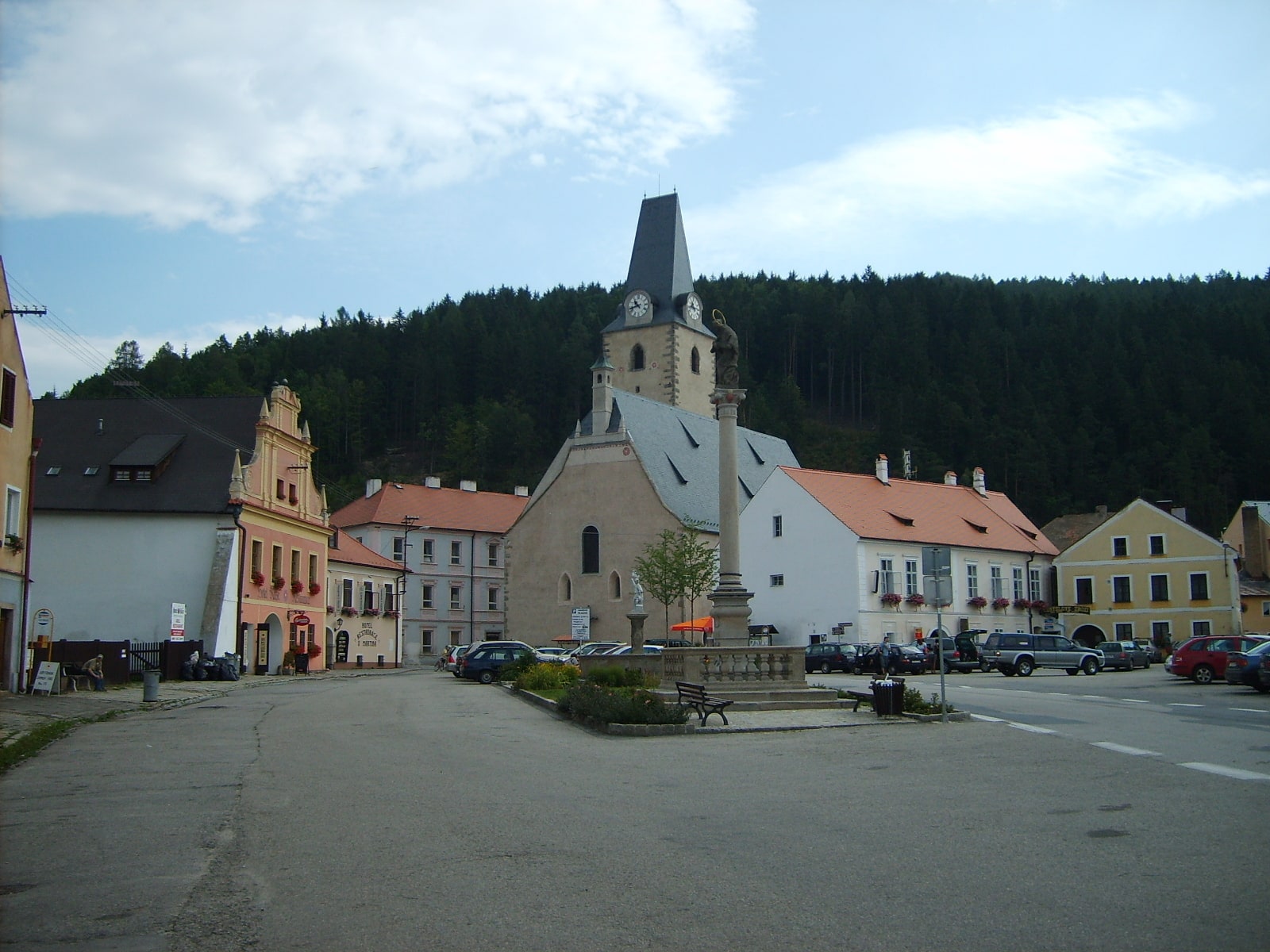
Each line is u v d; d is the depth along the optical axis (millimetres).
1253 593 86875
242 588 56781
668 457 89938
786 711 31781
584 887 11320
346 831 14344
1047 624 86938
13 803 16719
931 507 82938
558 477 88625
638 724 26547
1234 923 9773
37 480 56438
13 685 38188
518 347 185750
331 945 9547
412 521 106125
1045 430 147000
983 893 10883
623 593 84688
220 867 12438
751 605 76500
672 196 107438
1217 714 31062
